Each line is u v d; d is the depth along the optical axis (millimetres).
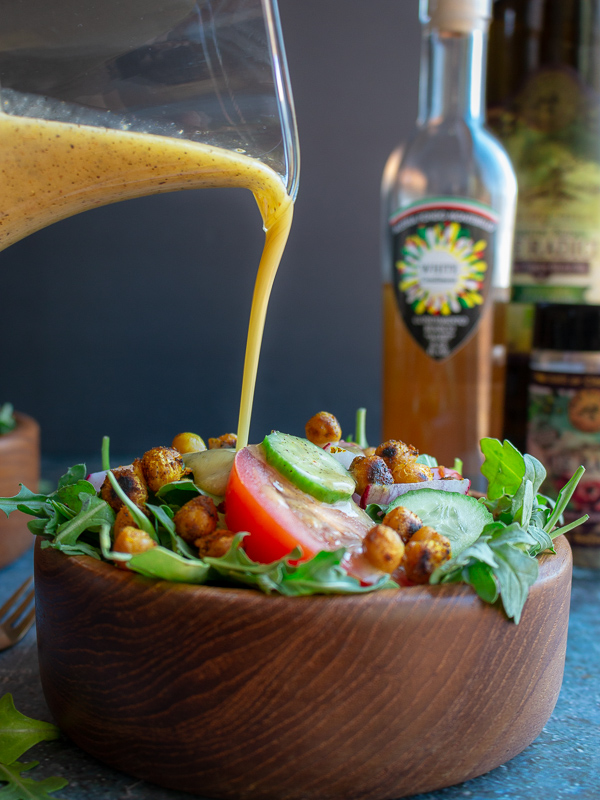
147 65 325
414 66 915
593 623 437
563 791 299
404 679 265
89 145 327
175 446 354
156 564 270
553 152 536
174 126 334
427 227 520
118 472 316
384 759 269
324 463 319
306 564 267
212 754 270
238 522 295
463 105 535
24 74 322
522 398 579
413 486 325
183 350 958
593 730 340
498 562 277
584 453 495
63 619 291
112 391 963
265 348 963
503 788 300
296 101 919
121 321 948
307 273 950
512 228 542
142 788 288
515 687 283
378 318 957
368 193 935
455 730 274
